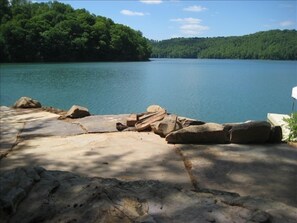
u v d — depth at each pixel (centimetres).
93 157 462
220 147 491
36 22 8106
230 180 370
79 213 229
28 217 235
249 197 248
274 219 219
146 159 446
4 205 239
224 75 5197
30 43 7625
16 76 4016
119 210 226
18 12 9025
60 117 772
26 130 649
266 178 374
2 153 491
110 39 9550
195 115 1962
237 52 15888
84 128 652
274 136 515
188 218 220
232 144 505
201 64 10181
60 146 527
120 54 9888
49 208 240
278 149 479
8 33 7325
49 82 3403
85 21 9206
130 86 3241
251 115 1975
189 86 3403
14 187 262
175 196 248
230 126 519
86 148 508
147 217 217
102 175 393
